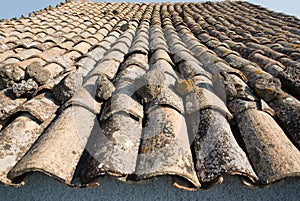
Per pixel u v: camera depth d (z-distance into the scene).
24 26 4.35
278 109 1.84
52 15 5.26
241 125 1.65
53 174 1.21
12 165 1.35
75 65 2.54
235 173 1.21
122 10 6.42
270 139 1.43
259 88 1.97
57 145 1.37
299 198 1.37
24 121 1.67
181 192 1.39
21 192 1.44
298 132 1.57
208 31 4.35
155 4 7.55
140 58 2.72
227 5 6.77
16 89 1.95
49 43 3.48
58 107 1.91
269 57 2.98
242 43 3.63
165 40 3.74
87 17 5.40
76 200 1.41
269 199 1.38
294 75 2.15
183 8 6.74
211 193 1.39
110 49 3.13
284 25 4.53
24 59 2.85
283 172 1.19
